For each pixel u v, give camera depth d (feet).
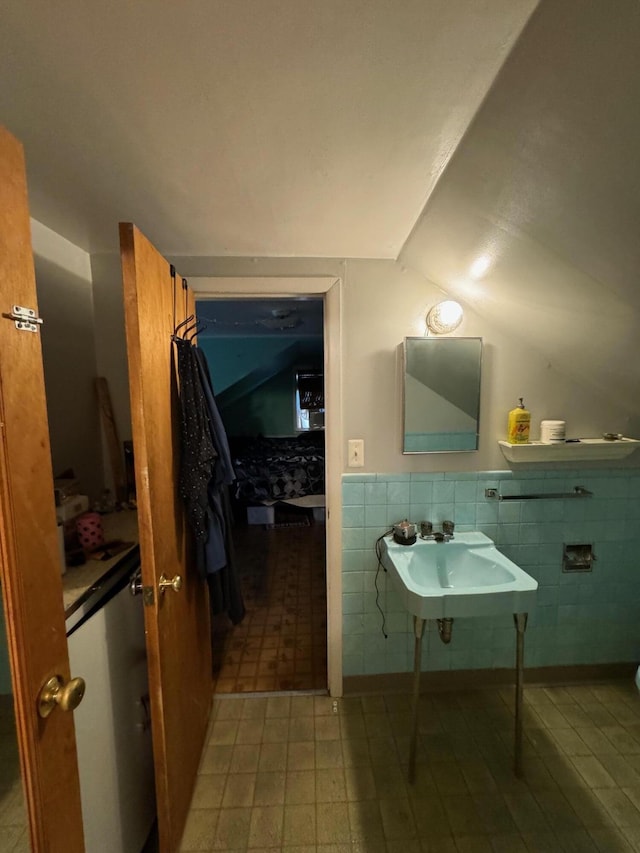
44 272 4.46
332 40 1.97
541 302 4.05
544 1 1.69
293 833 4.02
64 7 1.77
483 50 2.00
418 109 2.46
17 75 2.17
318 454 14.39
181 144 2.85
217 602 5.09
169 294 3.98
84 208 3.91
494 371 5.44
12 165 1.95
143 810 3.91
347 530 5.58
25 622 2.04
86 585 3.30
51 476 2.25
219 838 3.99
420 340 5.24
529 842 3.92
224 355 14.19
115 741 3.45
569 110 2.04
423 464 5.54
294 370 16.55
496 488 5.60
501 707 5.60
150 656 3.40
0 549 1.95
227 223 4.21
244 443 15.84
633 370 4.37
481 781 4.53
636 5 1.53
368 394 5.41
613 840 3.93
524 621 4.49
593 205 2.50
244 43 1.98
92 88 2.29
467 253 4.04
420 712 5.52
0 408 1.88
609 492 5.70
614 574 5.86
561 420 5.49
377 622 5.74
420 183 3.37
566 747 4.94
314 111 2.49
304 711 5.57
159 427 3.59
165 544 3.68
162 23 1.86
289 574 9.62
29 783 2.11
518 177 2.69
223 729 5.28
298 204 3.78
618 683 5.99
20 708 2.06
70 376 4.94
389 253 5.07
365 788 4.47
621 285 3.07
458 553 5.35
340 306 5.26
